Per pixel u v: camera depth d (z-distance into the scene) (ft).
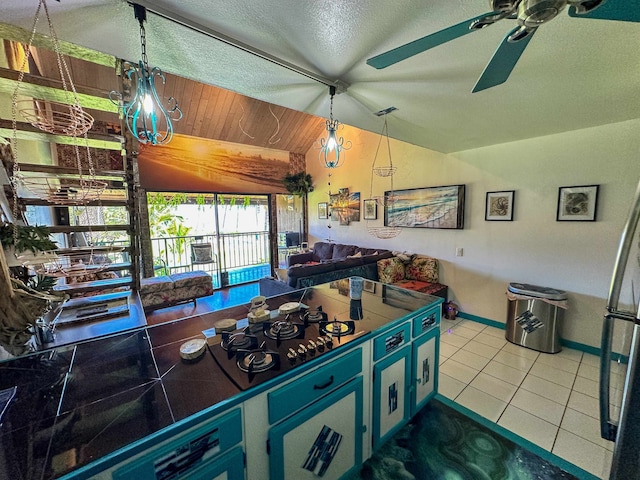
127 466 2.48
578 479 4.96
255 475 3.45
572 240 9.32
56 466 2.29
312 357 3.94
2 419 2.84
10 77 5.04
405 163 14.66
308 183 20.33
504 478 5.02
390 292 7.34
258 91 6.11
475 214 11.80
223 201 19.60
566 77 5.36
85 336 5.36
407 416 5.94
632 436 2.52
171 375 3.57
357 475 5.10
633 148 8.05
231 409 3.14
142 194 15.47
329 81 5.49
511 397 7.15
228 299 16.02
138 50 4.51
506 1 2.55
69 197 5.93
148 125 4.59
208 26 3.90
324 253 19.24
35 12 3.51
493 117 7.74
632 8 2.59
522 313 9.71
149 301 13.33
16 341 4.28
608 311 2.88
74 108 5.01
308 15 3.68
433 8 3.57
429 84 5.73
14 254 4.63
